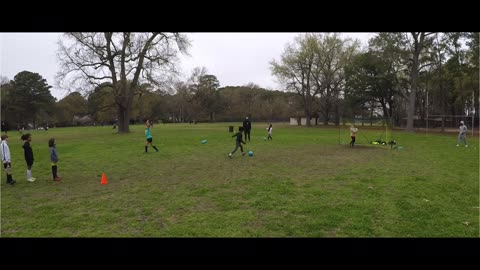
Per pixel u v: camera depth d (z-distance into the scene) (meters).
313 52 52.38
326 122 59.69
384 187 8.92
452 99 52.88
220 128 49.84
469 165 12.95
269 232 5.61
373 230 5.66
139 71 37.41
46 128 59.97
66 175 11.35
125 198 8.01
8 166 9.91
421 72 43.47
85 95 35.09
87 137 31.88
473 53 36.59
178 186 9.30
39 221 6.32
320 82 55.53
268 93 83.25
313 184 9.36
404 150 18.80
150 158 15.36
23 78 76.06
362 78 48.25
